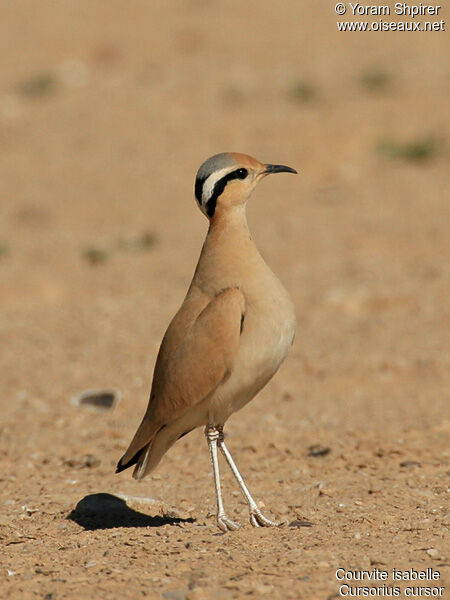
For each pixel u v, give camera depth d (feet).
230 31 170.60
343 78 143.23
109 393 59.06
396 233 93.20
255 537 35.50
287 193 110.01
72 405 58.29
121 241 96.37
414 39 160.56
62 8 187.21
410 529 36.14
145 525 39.29
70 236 99.55
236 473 37.83
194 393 36.37
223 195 37.58
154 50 162.30
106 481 45.73
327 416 54.70
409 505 39.86
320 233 95.35
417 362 62.64
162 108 137.49
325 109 130.62
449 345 65.51
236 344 35.76
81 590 30.66
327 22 173.06
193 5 187.32
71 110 139.03
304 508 40.19
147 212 106.52
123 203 109.19
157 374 37.55
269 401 57.93
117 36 169.48
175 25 174.60
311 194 109.09
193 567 32.19
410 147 116.26
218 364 35.86
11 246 96.12
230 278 36.83
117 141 127.65
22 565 33.88
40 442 51.88
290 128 124.88
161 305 78.23
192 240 97.09
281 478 45.19
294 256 88.84
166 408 37.06
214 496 43.04
